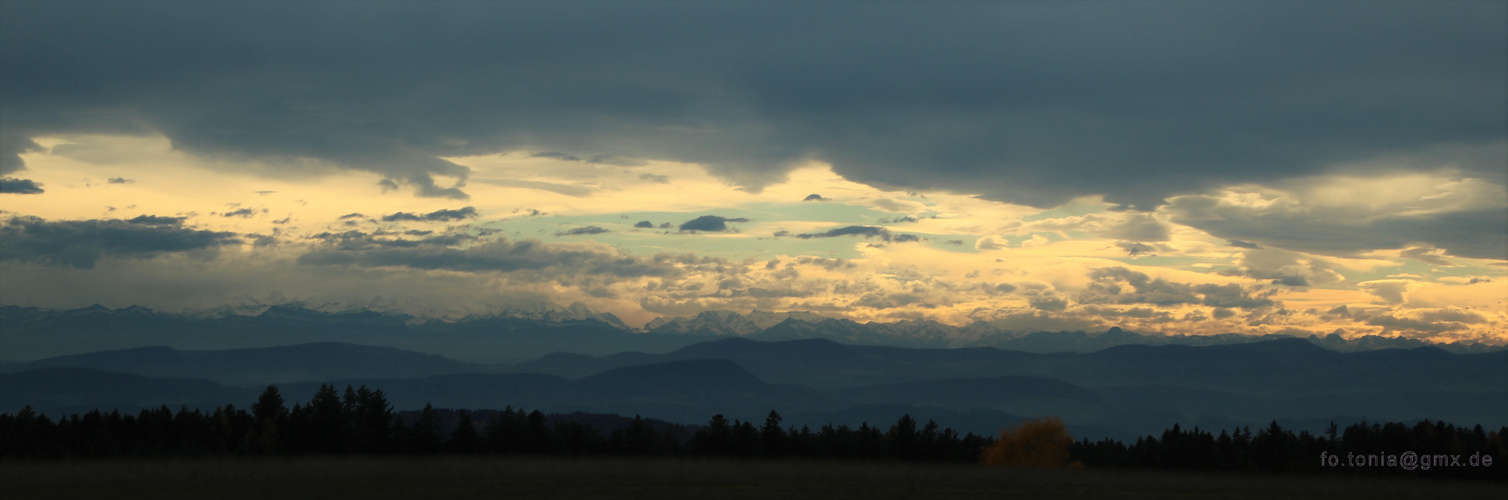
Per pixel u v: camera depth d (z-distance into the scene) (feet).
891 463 312.09
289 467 255.50
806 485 210.59
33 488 202.69
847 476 239.91
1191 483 234.17
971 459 351.25
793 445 355.97
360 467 254.68
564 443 341.41
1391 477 270.67
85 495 189.26
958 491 201.57
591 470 251.60
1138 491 210.79
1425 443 316.60
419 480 219.41
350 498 182.19
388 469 249.75
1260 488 226.58
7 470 243.81
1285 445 319.06
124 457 292.20
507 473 241.55
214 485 207.00
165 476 228.22
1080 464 321.11
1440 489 235.81
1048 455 327.26
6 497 186.19
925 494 194.08
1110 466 321.93
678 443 360.48
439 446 330.54
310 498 182.70
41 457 287.48
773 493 192.44
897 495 191.42
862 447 354.54
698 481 220.64
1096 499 189.98
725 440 352.49
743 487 204.95
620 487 203.62
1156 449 344.49
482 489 199.00
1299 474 278.26
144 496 187.01
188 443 320.70
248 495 187.32
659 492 193.57
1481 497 218.38
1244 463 302.66
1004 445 334.03
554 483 213.25
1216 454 314.76
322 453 316.19
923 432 364.79
